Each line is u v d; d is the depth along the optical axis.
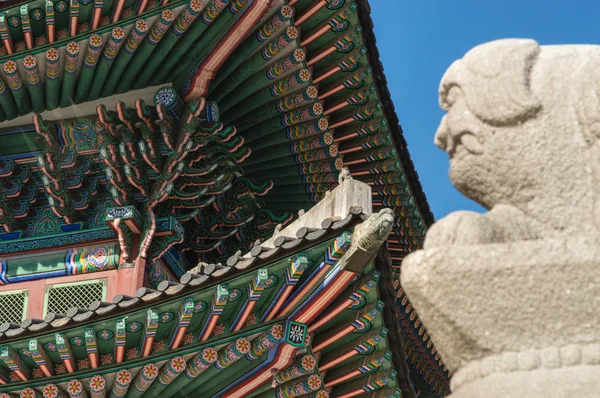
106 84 13.75
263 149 16.12
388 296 11.48
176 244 15.48
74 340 11.48
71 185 14.43
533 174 3.67
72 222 14.68
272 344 11.27
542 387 3.35
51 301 14.20
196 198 15.05
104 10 12.85
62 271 14.34
